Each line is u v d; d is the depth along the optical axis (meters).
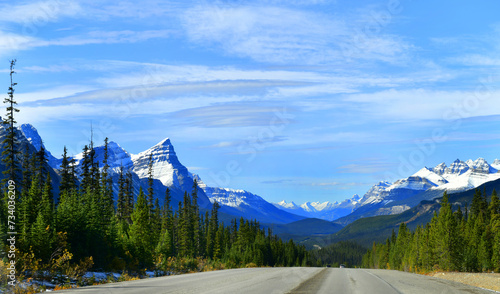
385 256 194.38
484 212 111.69
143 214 58.44
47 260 32.56
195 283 23.84
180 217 113.88
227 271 41.78
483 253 81.62
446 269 83.06
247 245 144.62
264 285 22.58
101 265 41.31
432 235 92.94
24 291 22.89
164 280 26.73
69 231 39.66
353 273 39.97
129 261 46.12
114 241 46.81
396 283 27.05
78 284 28.11
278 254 173.62
